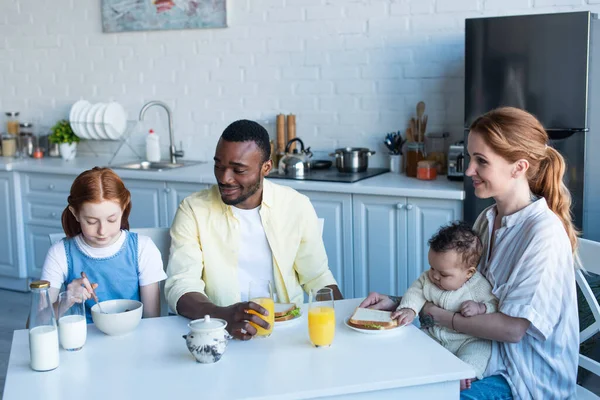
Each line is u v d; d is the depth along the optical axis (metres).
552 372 1.81
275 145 4.32
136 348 1.73
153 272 2.15
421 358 1.64
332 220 3.64
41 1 4.98
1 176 4.62
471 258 1.85
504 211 1.91
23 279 4.68
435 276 1.89
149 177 4.08
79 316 1.73
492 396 1.77
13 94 5.19
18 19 5.08
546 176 1.89
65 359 1.67
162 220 4.12
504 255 1.86
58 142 4.79
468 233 1.87
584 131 3.08
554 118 3.12
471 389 1.78
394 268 3.53
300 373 1.56
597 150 3.17
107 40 4.81
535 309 1.74
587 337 2.08
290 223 2.27
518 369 1.81
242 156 2.07
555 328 1.80
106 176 2.00
